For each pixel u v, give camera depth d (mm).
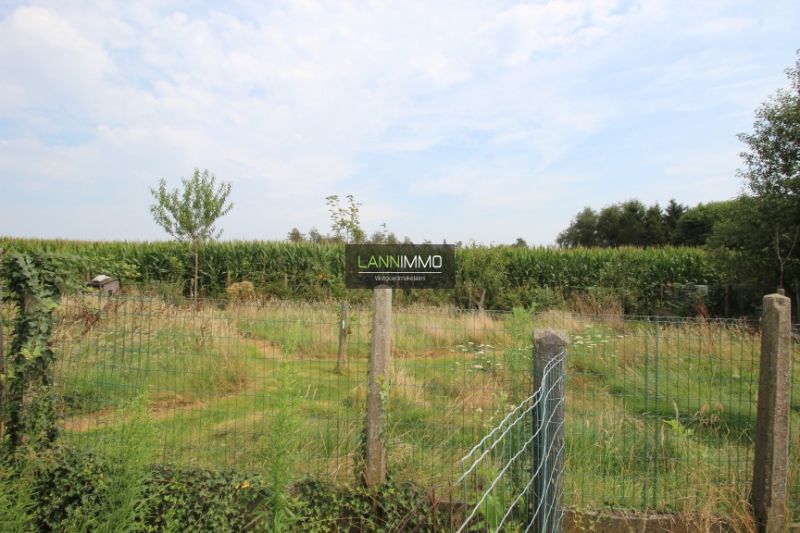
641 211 38938
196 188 12875
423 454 3264
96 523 2725
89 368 3797
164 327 4105
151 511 3045
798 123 10539
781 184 10617
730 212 11492
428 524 2834
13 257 3453
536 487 2244
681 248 16828
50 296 3602
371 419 3047
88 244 20812
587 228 42469
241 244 17297
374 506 2961
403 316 4781
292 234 18641
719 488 2916
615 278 15492
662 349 4117
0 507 2617
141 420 2742
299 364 3770
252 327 4125
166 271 16859
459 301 15016
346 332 4164
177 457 3350
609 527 2834
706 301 13367
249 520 3010
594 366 4723
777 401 2666
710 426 3541
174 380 4051
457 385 4078
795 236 10375
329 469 3209
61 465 3236
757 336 3561
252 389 4043
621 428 3680
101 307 3932
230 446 3475
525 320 4145
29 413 3453
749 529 2666
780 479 2678
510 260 16828
